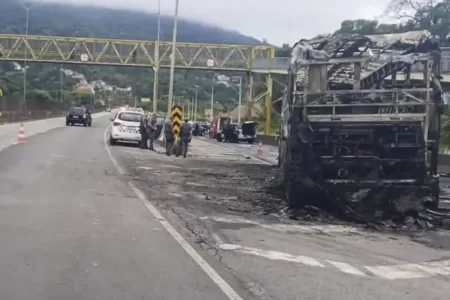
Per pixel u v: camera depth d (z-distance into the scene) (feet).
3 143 100.58
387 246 35.40
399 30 156.15
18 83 331.77
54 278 24.73
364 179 43.80
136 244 31.83
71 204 43.45
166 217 40.86
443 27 155.74
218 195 53.88
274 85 203.41
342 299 23.67
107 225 36.58
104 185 55.36
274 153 136.15
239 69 201.26
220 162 93.76
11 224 35.09
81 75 508.94
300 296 23.79
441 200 56.34
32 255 28.30
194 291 23.82
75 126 209.05
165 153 104.68
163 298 22.71
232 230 37.73
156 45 183.42
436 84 43.32
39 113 239.50
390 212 43.50
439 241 37.70
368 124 43.45
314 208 44.88
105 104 518.37
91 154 89.81
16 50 202.18
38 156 79.77
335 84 48.49
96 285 24.02
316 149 44.32
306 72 44.29
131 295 22.89
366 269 29.30
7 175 57.67
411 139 43.42
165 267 27.37
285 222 41.83
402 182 43.32
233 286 24.81
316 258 31.12
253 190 58.39
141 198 48.93
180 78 434.71
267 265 28.81
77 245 30.81
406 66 45.62
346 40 46.44
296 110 44.60
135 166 75.97
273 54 201.87
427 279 27.84
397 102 42.75
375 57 43.50
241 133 193.88
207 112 338.13
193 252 30.71
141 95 488.44
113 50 203.00
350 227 41.22
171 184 60.03
